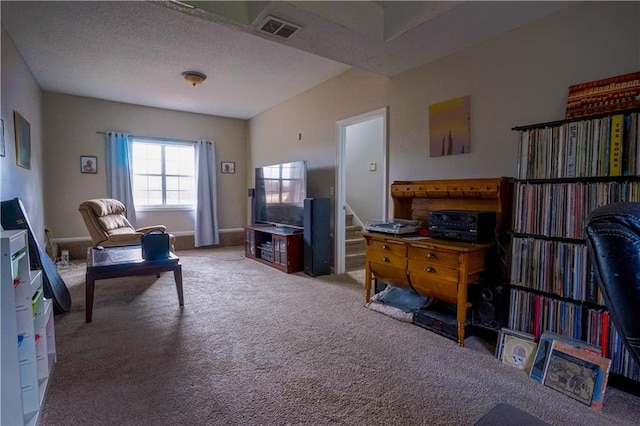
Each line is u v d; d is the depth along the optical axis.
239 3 2.36
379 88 3.60
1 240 1.30
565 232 1.93
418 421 1.51
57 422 1.48
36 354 1.63
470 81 2.73
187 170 6.25
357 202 5.71
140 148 5.80
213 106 5.75
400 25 2.49
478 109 2.68
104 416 1.52
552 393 1.73
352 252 4.84
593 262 0.69
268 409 1.58
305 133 4.89
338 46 2.72
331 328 2.55
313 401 1.65
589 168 1.84
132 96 5.17
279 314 2.83
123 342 2.28
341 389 1.75
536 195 2.05
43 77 4.30
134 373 1.89
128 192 5.52
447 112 2.89
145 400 1.64
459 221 2.45
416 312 2.64
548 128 2.00
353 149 5.75
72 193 5.16
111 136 5.36
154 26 2.99
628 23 1.94
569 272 1.91
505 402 1.65
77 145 5.18
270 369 1.94
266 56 3.65
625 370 1.72
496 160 2.57
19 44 3.31
